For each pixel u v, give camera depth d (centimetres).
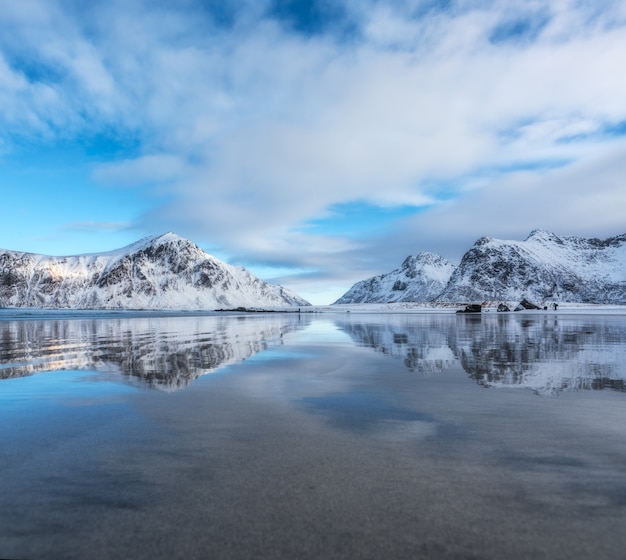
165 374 1139
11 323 4825
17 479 459
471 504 399
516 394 877
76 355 1592
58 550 332
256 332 3027
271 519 374
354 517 376
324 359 1445
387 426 652
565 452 536
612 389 924
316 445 565
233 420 687
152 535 352
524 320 5022
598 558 318
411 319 5756
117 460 514
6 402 817
